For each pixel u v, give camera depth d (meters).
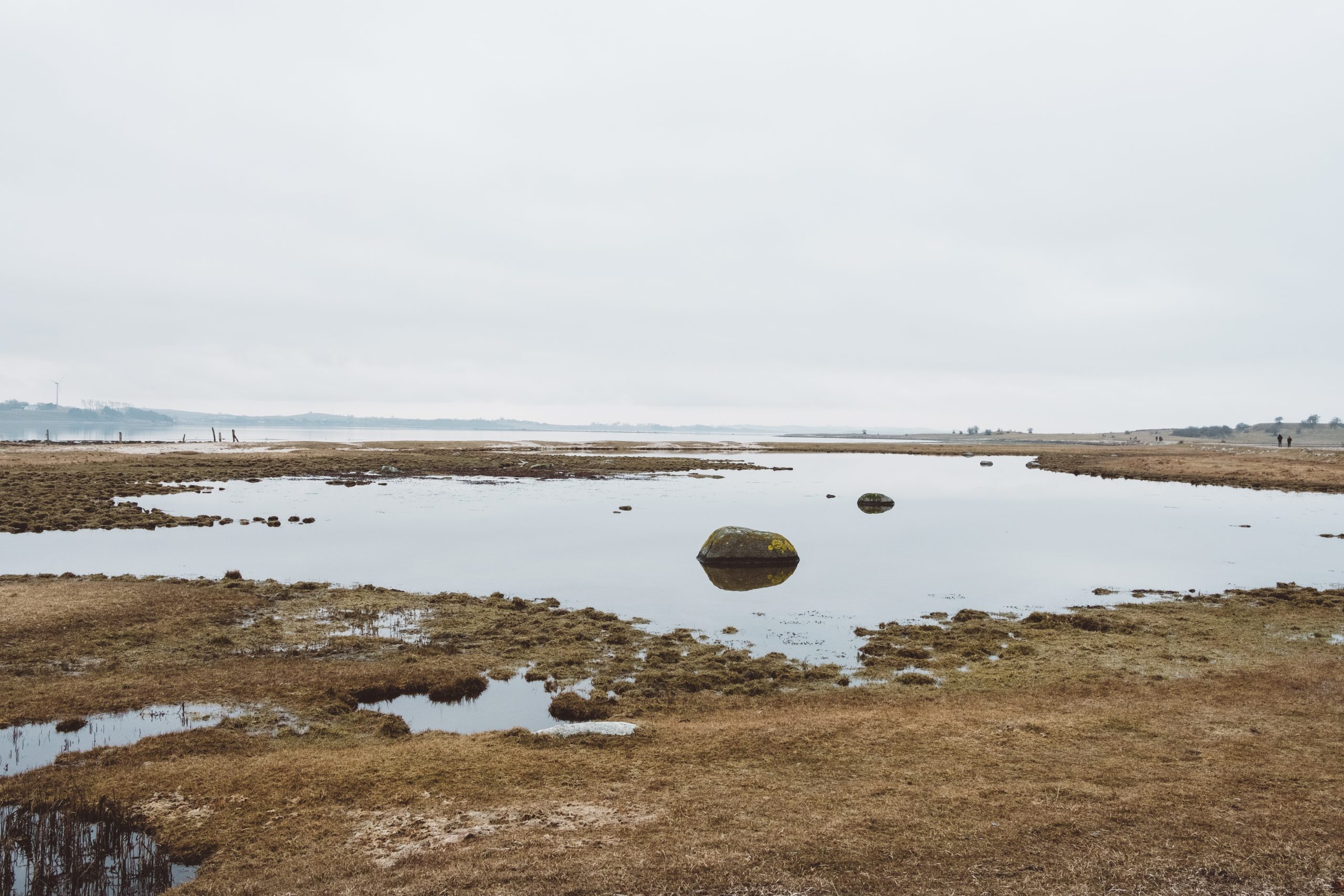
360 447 124.75
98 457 81.94
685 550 33.47
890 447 160.50
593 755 12.16
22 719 13.73
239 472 68.19
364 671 16.95
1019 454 123.94
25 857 9.23
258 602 23.00
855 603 24.34
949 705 15.08
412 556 31.44
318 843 9.32
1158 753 11.96
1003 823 9.49
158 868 8.91
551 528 39.06
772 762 11.86
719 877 8.26
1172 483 67.06
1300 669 17.14
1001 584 27.06
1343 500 52.91
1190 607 23.48
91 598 22.44
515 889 8.09
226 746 12.74
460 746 12.61
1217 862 8.39
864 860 8.59
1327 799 10.01
